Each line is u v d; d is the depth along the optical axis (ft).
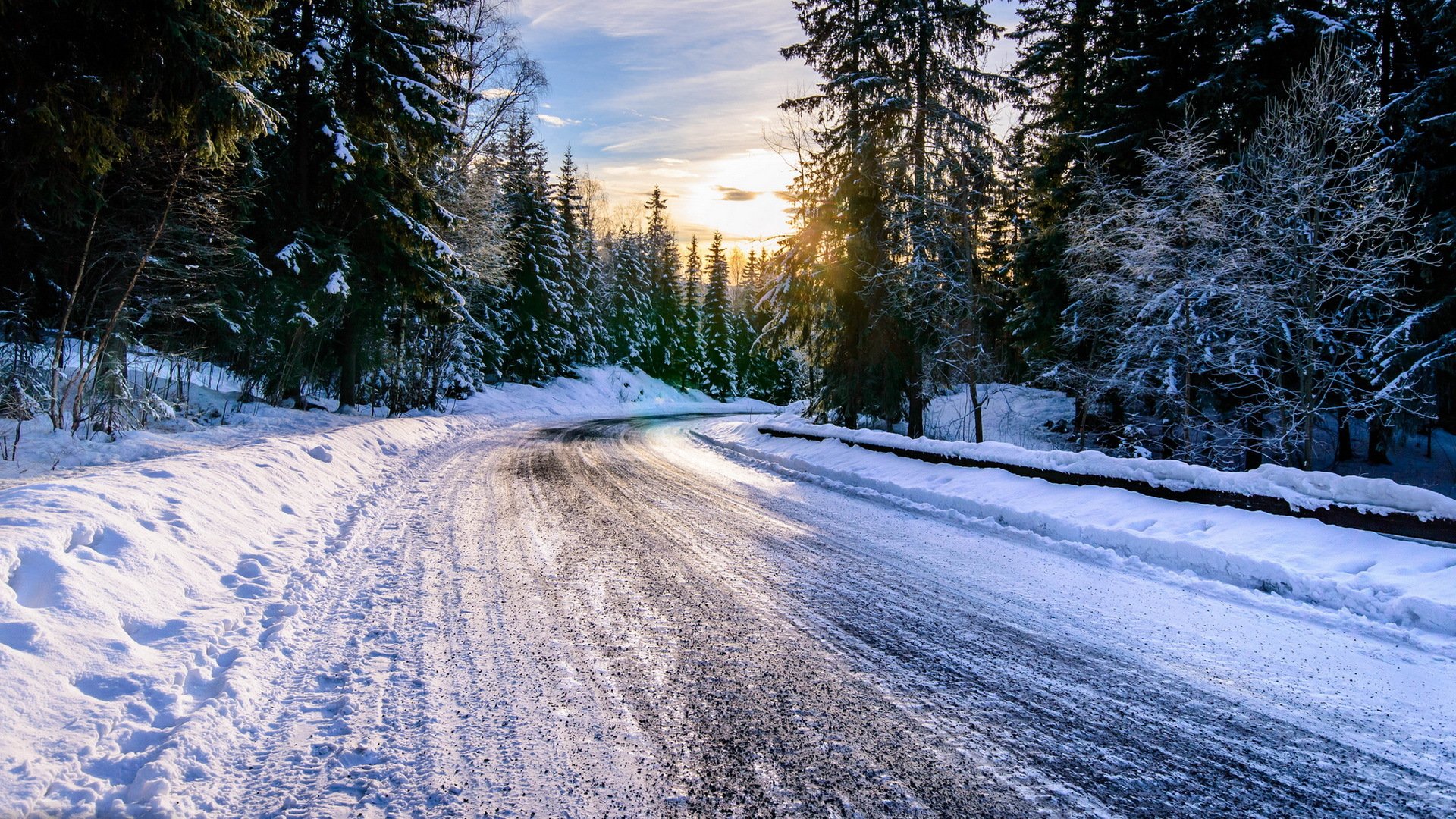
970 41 49.62
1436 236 37.24
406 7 50.47
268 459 26.02
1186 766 9.30
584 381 135.54
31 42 20.98
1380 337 37.55
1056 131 55.16
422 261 53.01
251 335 47.93
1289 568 17.24
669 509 28.07
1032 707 11.03
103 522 13.97
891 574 19.04
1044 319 52.24
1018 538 24.09
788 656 12.86
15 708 8.61
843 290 53.83
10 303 32.27
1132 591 17.88
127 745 8.80
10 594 10.51
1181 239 35.94
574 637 13.47
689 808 7.97
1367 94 33.55
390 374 65.36
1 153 23.95
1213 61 44.04
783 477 39.81
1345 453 53.93
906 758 9.30
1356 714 11.00
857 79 50.01
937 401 75.66
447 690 11.00
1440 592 15.06
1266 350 38.32
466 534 22.24
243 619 13.44
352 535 21.25
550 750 9.23
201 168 32.40
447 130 51.47
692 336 198.80
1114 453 49.19
